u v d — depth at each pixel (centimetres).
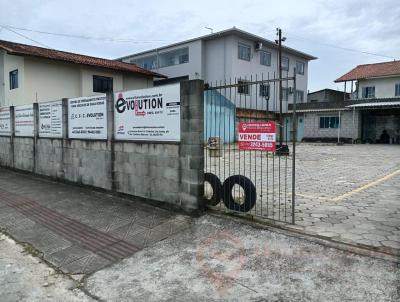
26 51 1884
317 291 314
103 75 2250
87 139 765
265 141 500
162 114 589
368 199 642
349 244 398
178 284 345
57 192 758
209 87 550
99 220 553
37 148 962
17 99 1942
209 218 523
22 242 480
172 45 2881
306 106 2891
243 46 2708
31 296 337
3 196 740
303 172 1017
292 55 3206
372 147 2184
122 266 394
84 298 331
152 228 506
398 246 392
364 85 3025
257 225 479
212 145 871
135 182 652
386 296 297
